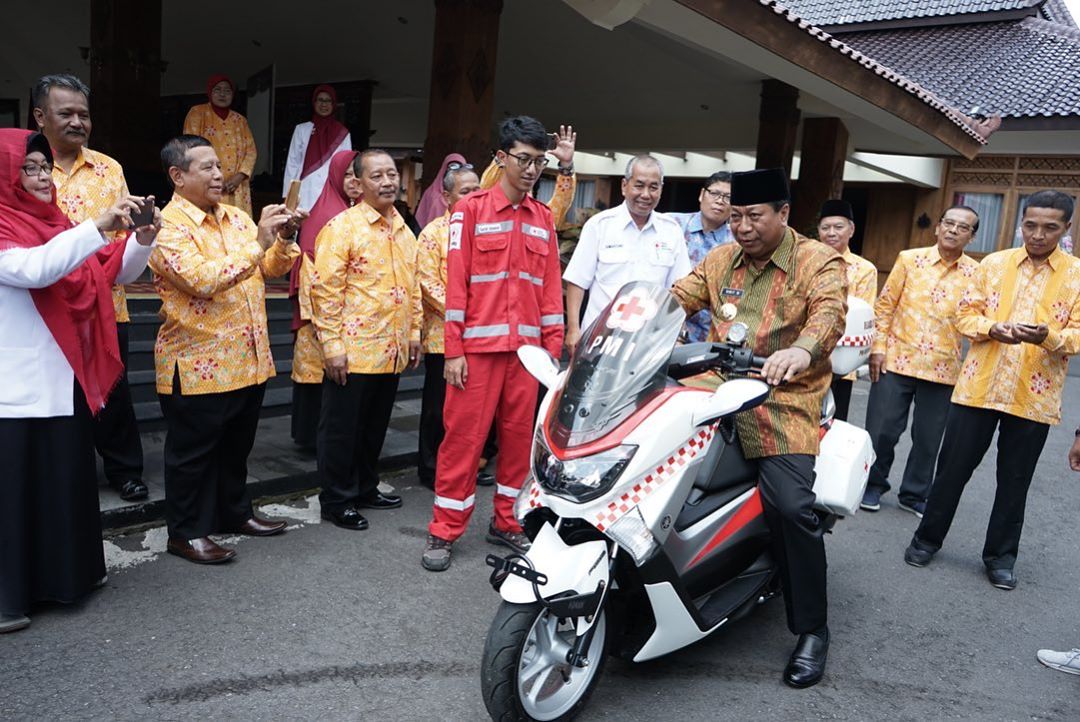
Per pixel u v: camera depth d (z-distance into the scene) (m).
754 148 12.88
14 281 2.99
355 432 4.32
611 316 2.96
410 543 4.22
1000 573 4.22
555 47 11.09
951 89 15.50
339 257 4.14
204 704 2.76
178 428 3.72
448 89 6.95
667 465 2.79
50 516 3.21
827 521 3.73
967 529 5.09
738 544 3.10
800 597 3.15
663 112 12.98
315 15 11.58
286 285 8.04
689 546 2.92
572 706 2.80
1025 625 3.81
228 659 3.04
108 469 4.27
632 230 4.58
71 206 3.94
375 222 4.28
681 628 2.88
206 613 3.37
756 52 7.43
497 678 2.58
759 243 3.13
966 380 4.22
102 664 2.96
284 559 3.93
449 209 5.00
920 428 5.26
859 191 18.84
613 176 19.36
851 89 8.38
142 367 5.61
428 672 3.05
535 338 3.91
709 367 3.01
